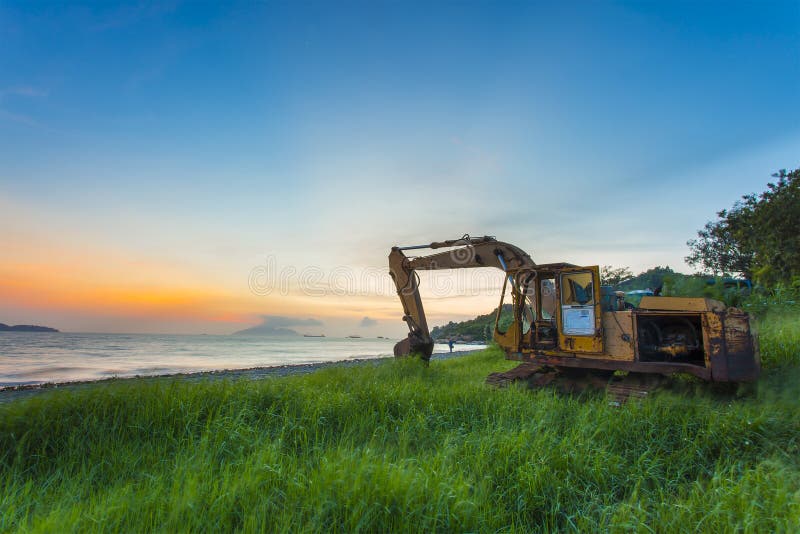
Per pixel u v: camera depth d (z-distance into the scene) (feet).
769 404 21.57
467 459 15.57
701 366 25.03
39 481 14.46
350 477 12.89
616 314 27.04
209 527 10.71
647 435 18.25
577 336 28.50
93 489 13.88
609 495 13.71
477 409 22.58
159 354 149.18
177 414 19.48
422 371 38.14
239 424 18.17
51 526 10.28
